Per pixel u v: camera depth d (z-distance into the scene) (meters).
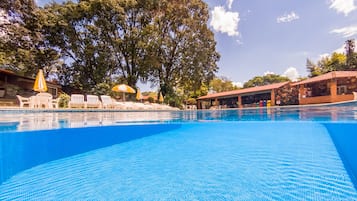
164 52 19.05
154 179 1.95
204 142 3.32
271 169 2.07
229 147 2.96
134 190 1.75
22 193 1.78
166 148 3.06
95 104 9.92
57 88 17.14
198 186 1.78
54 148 2.75
